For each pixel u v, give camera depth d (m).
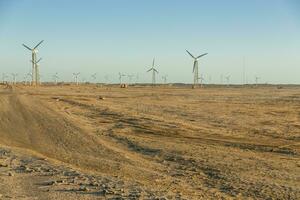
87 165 19.55
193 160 22.08
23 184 13.52
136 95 96.50
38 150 23.83
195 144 27.64
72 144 26.05
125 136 30.61
